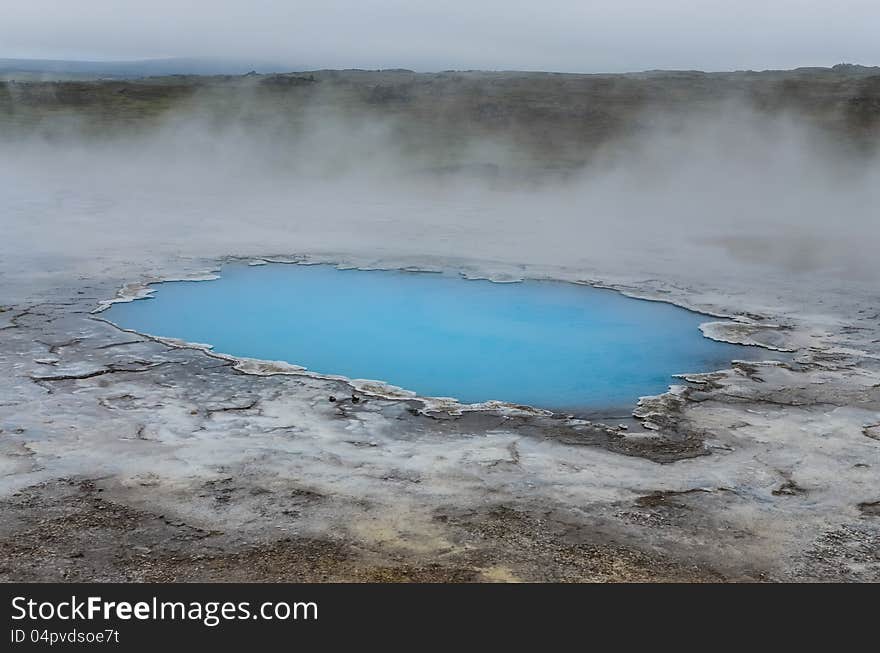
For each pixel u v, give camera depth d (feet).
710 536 14.17
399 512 14.60
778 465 17.07
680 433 18.80
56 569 12.59
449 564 12.98
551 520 14.52
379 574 12.64
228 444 17.29
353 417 19.16
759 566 13.29
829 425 19.27
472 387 22.02
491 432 18.62
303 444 17.43
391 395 20.79
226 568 12.72
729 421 19.53
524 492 15.57
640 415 19.90
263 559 12.99
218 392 20.44
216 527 13.92
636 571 12.99
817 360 24.35
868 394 21.40
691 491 15.84
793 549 13.84
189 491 15.14
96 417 18.49
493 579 12.61
